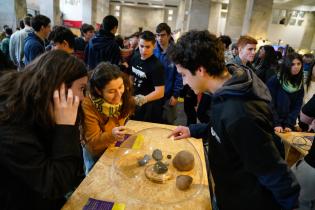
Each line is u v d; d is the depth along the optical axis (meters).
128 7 22.03
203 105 2.59
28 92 0.71
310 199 1.39
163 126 1.77
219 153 0.98
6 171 0.72
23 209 0.80
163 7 21.39
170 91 2.72
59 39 2.22
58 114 0.77
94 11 15.00
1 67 1.75
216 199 1.10
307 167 1.42
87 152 1.42
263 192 0.93
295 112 2.53
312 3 14.35
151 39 2.12
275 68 2.87
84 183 1.04
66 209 0.90
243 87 0.83
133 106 1.54
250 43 2.51
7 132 0.67
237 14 10.74
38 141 0.74
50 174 0.72
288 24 16.73
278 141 0.94
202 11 9.80
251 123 0.78
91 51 2.68
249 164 0.82
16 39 3.39
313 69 2.41
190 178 1.04
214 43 0.86
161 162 1.16
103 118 1.44
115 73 1.33
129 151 1.29
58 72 0.73
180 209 0.93
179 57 0.89
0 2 7.18
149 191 1.01
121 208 0.91
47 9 10.62
